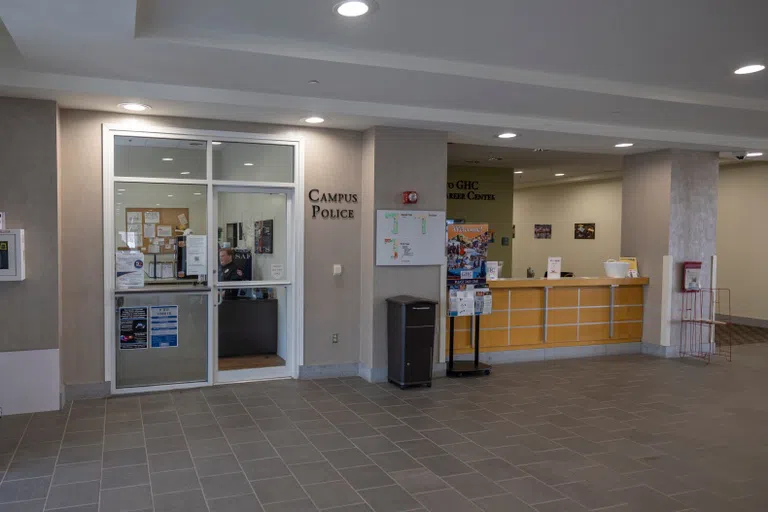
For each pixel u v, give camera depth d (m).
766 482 3.90
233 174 6.12
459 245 6.70
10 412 5.10
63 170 5.41
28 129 5.04
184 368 6.05
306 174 6.35
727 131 7.21
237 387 6.12
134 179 5.72
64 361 5.49
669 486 3.82
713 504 3.57
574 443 4.59
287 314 6.55
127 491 3.65
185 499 3.55
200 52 4.05
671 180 7.88
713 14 3.62
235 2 3.46
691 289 7.95
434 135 6.56
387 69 4.48
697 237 8.11
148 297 5.86
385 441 4.59
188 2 3.46
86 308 5.55
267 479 3.86
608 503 3.56
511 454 4.35
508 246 12.03
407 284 6.52
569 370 7.12
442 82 4.86
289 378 6.50
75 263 5.49
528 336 7.64
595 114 6.17
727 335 9.70
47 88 4.68
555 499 3.61
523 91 5.15
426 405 5.57
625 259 8.52
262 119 5.93
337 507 3.47
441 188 6.62
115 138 5.64
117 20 3.40
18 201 5.04
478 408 5.49
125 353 5.81
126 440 4.54
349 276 6.59
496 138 7.00
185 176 5.93
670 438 4.73
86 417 5.07
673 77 5.06
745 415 5.36
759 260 10.43
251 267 6.32
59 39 3.76
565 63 4.67
